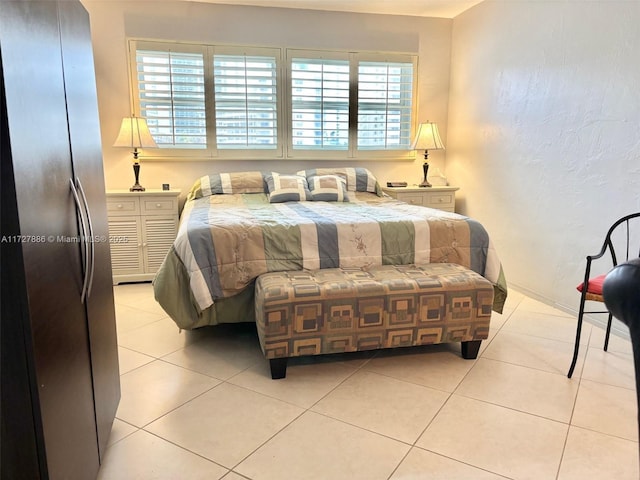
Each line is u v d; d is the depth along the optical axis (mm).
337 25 4305
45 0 1106
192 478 1515
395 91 4535
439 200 4371
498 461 1601
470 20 4230
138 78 3975
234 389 2111
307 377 2234
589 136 2920
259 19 4133
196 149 4164
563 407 1950
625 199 2689
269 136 4289
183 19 3988
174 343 2635
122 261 3785
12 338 955
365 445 1692
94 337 1465
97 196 1597
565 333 2795
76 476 1233
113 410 1726
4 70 874
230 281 2406
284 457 1622
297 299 2143
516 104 3619
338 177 4047
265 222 2604
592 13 2852
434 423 1834
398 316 2266
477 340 2406
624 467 1569
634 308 739
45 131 1079
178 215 3975
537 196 3424
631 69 2604
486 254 2730
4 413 972
